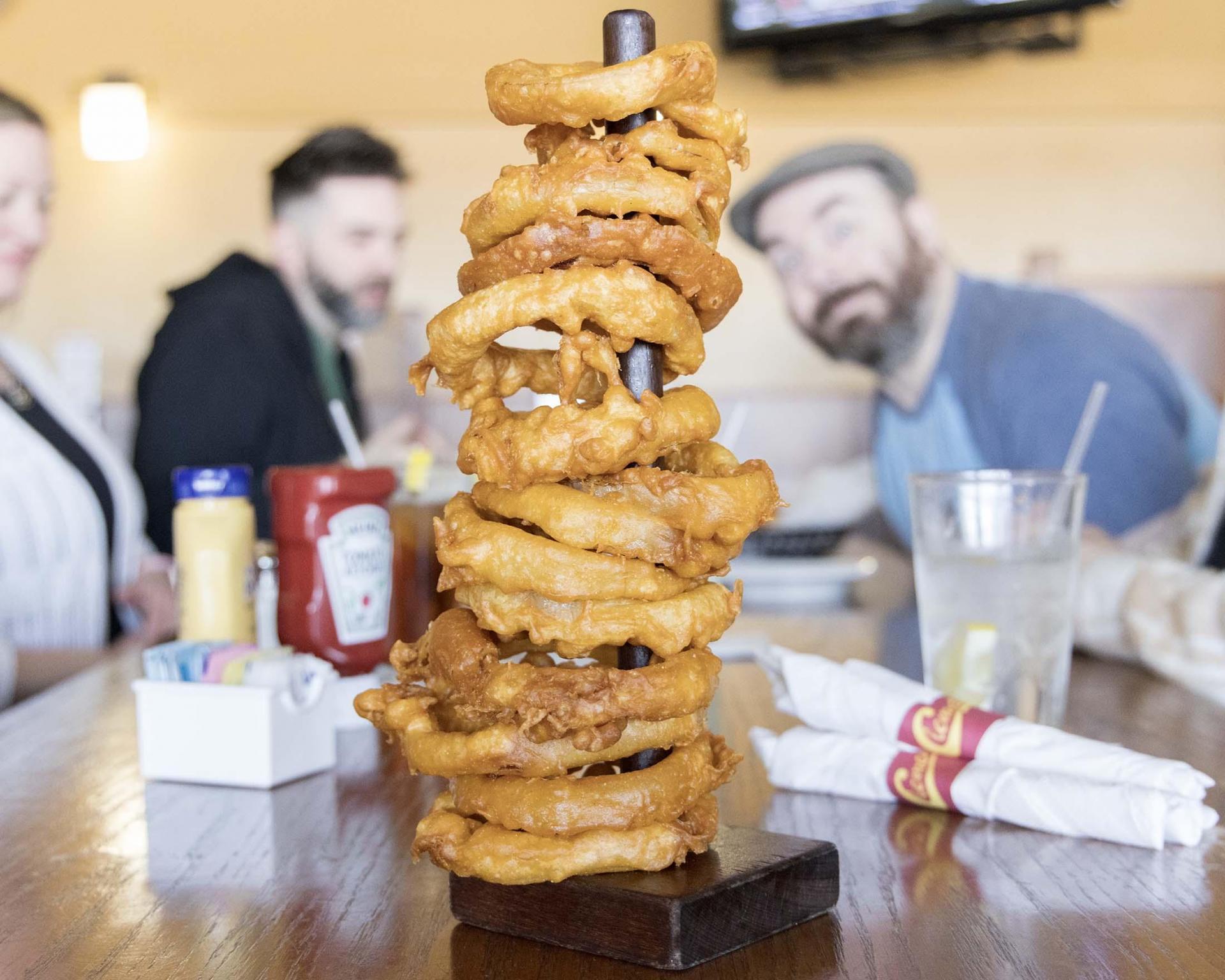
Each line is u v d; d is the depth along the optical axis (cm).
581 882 39
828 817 55
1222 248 232
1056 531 64
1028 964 37
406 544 88
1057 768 53
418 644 44
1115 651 97
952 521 65
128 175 230
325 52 232
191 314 229
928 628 67
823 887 42
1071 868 47
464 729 43
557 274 38
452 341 38
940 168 232
